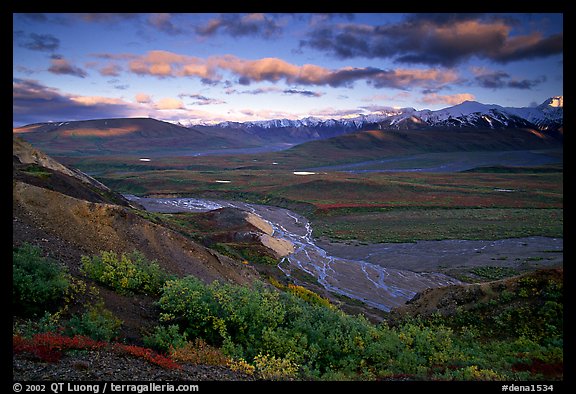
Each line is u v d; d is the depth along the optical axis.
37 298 9.24
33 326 8.41
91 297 11.05
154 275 13.73
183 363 8.46
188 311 10.87
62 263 14.25
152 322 10.97
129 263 13.66
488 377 9.30
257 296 12.03
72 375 6.48
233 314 10.95
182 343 9.44
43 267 10.46
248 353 10.20
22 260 10.36
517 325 16.03
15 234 15.72
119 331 9.64
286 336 11.22
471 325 17.03
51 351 7.21
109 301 11.34
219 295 11.34
